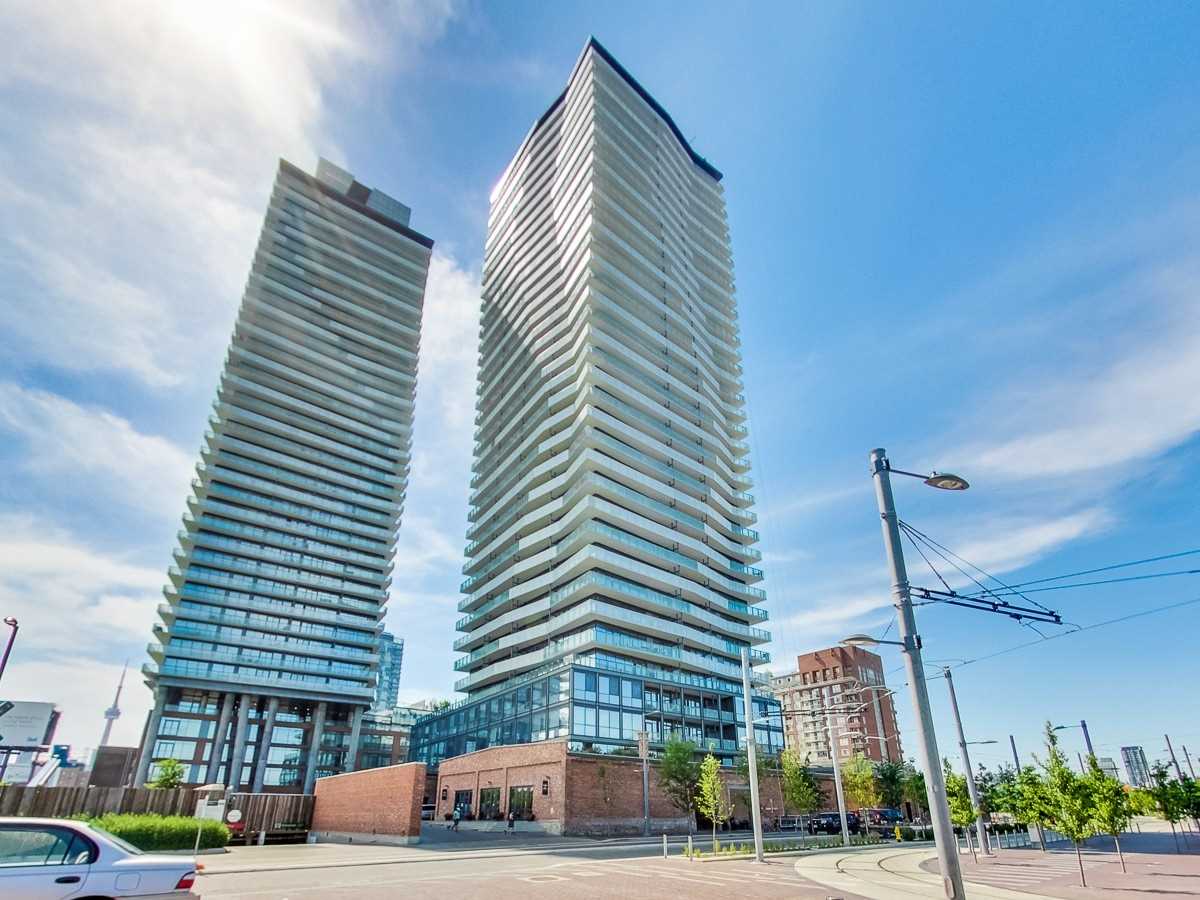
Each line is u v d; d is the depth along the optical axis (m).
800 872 20.28
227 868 20.16
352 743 91.44
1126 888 17.47
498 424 95.50
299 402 104.94
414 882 16.81
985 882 19.25
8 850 8.02
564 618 65.69
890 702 107.50
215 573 89.31
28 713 59.25
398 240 127.62
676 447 80.94
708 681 64.50
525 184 106.31
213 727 84.06
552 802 40.66
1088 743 48.59
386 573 103.38
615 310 80.75
